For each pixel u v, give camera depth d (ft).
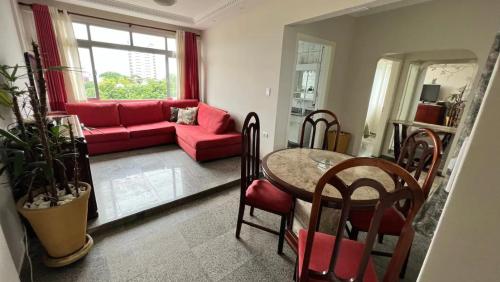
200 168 10.14
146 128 12.69
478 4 8.27
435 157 4.15
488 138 1.34
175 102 15.31
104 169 9.61
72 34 11.73
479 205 1.42
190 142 11.06
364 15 11.89
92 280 4.62
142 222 6.55
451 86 11.73
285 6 9.12
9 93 4.87
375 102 15.70
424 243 6.11
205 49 16.16
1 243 3.24
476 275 1.50
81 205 4.81
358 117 13.00
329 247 3.76
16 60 7.83
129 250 5.46
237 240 5.94
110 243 5.66
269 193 5.58
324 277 3.05
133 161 10.65
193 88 16.57
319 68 12.68
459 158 2.15
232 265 5.15
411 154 5.34
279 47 9.69
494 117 1.30
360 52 12.37
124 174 9.20
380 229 4.55
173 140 13.82
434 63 12.22
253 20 11.06
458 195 1.49
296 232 6.26
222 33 13.84
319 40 11.00
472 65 10.73
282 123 10.68
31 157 4.71
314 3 7.90
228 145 11.45
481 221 1.43
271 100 10.52
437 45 9.51
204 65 16.62
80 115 11.89
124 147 11.92
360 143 13.20
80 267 4.91
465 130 2.28
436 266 1.65
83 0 10.85
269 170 4.98
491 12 8.04
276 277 4.89
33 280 4.55
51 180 4.48
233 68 13.17
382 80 15.10
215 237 6.02
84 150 5.77
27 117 6.89
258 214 7.14
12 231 4.68
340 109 13.75
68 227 4.66
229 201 7.86
